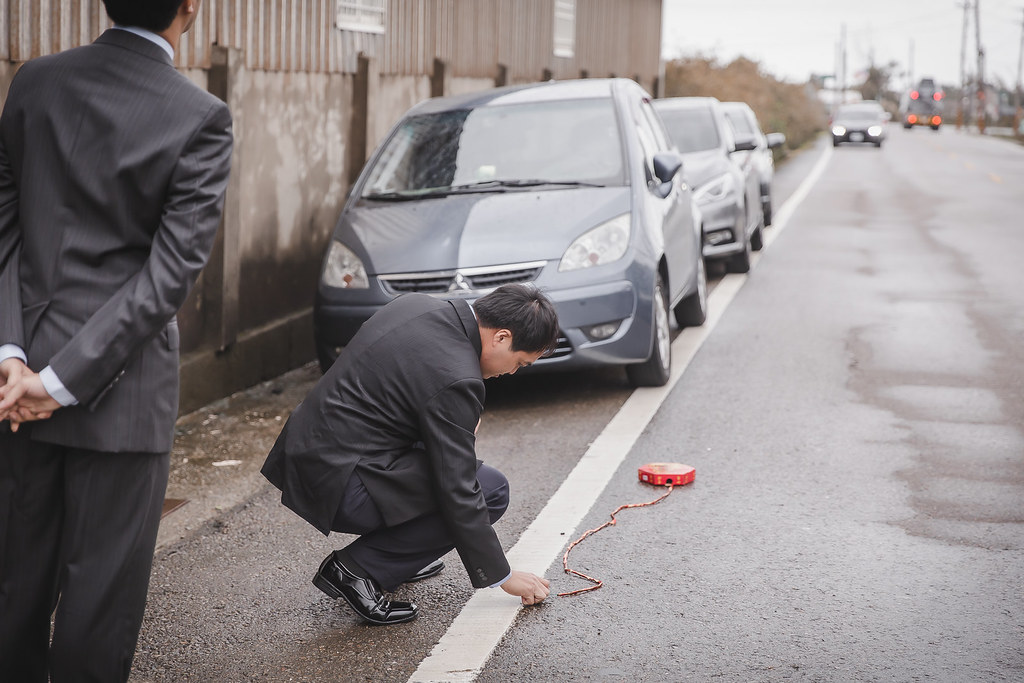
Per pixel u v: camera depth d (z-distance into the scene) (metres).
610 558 4.30
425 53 11.62
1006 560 4.20
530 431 6.20
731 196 11.44
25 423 2.64
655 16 24.14
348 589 3.71
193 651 3.62
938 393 6.82
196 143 2.58
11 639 2.81
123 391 2.65
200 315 7.11
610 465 5.51
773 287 11.19
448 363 3.36
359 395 3.46
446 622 3.79
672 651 3.51
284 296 8.37
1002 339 8.39
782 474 5.30
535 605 3.89
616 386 7.17
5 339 2.57
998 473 5.26
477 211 6.76
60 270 2.59
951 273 11.88
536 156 7.38
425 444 3.41
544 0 16.38
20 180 2.65
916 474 5.26
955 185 25.41
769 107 40.44
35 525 2.76
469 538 3.47
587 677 3.35
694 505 4.89
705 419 6.32
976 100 91.12
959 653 3.46
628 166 7.20
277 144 8.15
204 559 4.46
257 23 7.77
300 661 3.52
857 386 7.03
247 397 7.34
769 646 3.53
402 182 7.41
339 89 9.27
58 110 2.60
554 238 6.48
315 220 8.91
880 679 3.29
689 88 32.22
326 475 3.48
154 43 2.65
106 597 2.70
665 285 7.28
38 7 5.65
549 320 3.44
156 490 2.77
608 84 8.10
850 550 4.33
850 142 49.72
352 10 9.56
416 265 6.43
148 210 2.59
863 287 11.05
